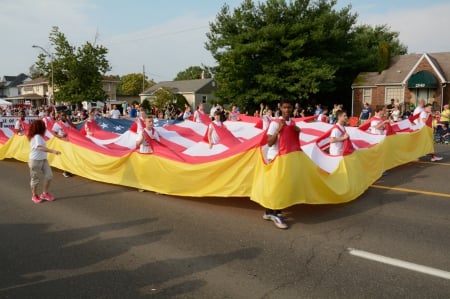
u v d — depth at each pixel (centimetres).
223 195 703
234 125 1393
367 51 3819
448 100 3083
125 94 9512
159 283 432
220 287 420
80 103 3584
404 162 1110
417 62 3164
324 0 3444
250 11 3384
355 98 3541
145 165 838
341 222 627
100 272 462
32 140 780
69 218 672
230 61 3241
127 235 584
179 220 649
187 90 6322
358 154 827
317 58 3216
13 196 834
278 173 593
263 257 495
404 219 640
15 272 466
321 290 410
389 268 459
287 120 600
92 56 3528
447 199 762
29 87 8294
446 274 442
